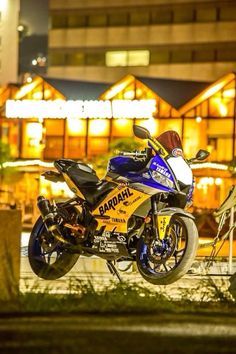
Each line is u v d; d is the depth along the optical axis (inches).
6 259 481.4
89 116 3289.9
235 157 1780.3
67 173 630.5
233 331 379.6
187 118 3223.4
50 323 382.9
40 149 3376.0
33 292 469.4
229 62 5078.7
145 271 583.8
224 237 673.6
